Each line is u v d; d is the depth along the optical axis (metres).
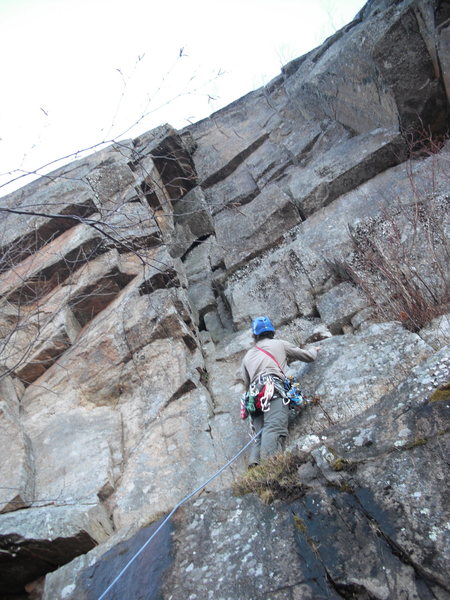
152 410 5.10
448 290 4.59
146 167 7.85
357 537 2.71
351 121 7.82
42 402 5.56
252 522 3.09
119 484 4.48
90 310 6.50
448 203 5.52
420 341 4.24
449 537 2.50
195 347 5.79
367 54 6.56
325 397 4.23
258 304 6.14
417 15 6.18
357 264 5.66
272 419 4.03
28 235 6.88
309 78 8.10
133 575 3.14
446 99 6.46
